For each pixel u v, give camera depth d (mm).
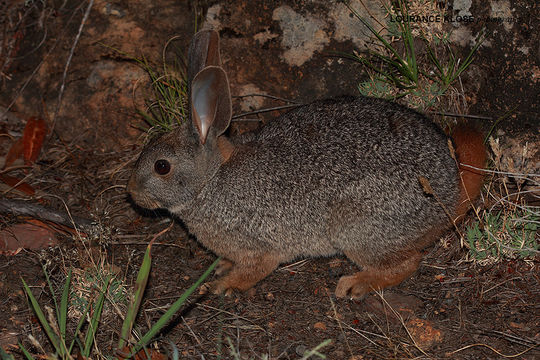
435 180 1573
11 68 1954
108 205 1761
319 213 1589
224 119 1579
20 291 1569
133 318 1443
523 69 1688
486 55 1723
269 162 1600
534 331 1508
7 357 1383
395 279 1598
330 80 1825
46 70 1930
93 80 1903
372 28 1804
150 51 1903
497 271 1600
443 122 1752
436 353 1484
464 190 1607
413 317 1544
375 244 1581
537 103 1685
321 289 1612
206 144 1591
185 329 1531
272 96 1838
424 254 1650
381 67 1807
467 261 1620
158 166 1587
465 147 1621
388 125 1588
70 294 1542
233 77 1857
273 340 1512
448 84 1755
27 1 1940
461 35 1750
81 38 1927
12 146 1849
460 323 1528
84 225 1689
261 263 1618
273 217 1597
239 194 1601
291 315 1561
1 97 1937
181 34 1906
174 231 1724
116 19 1929
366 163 1570
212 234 1621
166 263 1661
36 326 1518
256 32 1854
